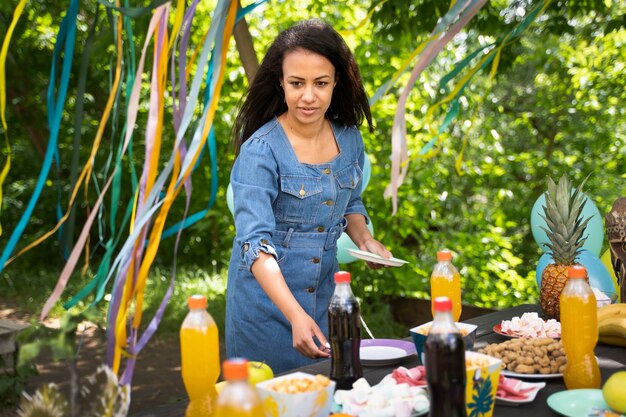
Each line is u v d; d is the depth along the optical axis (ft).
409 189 20.27
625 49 24.47
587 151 27.17
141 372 17.58
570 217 7.57
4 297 26.66
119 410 4.75
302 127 7.22
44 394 4.80
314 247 7.36
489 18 17.53
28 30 26.05
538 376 5.75
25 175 32.89
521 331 7.12
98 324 5.17
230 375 3.59
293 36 6.88
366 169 12.67
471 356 4.92
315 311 7.45
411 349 6.76
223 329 20.74
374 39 19.62
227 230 26.37
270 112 7.34
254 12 22.34
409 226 20.95
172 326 21.03
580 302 5.45
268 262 6.50
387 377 5.46
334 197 7.34
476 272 20.86
